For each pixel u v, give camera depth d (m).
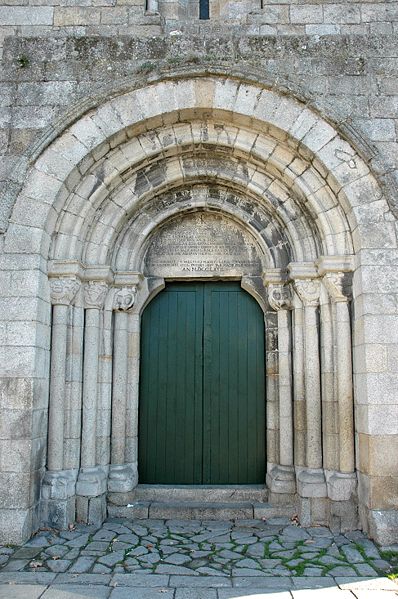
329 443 6.55
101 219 7.12
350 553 5.52
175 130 6.95
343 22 7.09
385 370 6.01
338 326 6.59
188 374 7.61
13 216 6.40
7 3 7.25
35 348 6.14
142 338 7.70
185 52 6.75
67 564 5.24
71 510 6.41
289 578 4.95
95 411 6.89
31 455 5.97
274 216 7.32
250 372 7.59
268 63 6.71
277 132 6.67
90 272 6.96
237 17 7.37
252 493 7.07
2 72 6.77
